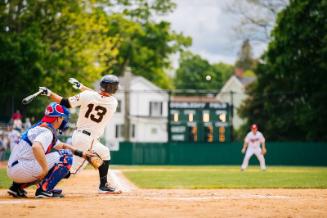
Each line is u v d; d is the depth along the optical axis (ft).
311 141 213.87
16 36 187.73
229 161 191.93
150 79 328.29
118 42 229.86
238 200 48.47
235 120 342.64
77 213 38.78
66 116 47.83
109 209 40.96
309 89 219.20
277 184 74.64
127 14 253.44
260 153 131.13
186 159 191.42
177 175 102.53
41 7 200.13
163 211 40.14
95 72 209.05
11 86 189.57
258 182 79.71
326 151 196.75
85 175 99.55
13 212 39.01
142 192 57.98
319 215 39.04
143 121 299.99
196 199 49.21
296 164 197.57
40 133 46.68
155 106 306.14
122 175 102.17
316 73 213.46
